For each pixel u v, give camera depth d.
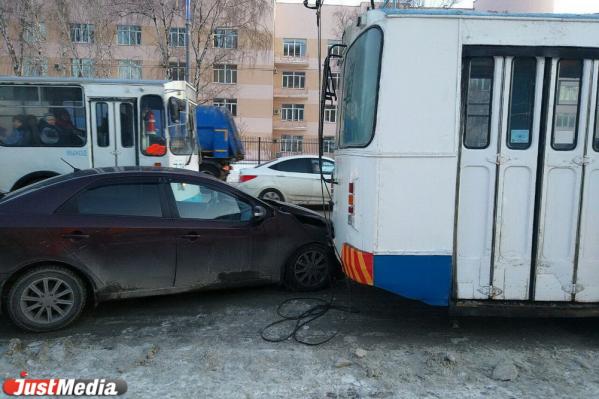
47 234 4.33
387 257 3.93
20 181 9.16
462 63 3.85
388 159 3.87
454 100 3.82
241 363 3.78
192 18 23.97
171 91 9.55
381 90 3.85
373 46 4.01
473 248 3.98
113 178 4.78
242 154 17.73
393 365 3.76
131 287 4.67
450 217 3.90
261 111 40.09
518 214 3.95
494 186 3.93
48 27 22.42
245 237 5.10
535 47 3.80
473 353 4.00
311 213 5.86
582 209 3.94
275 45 43.19
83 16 22.69
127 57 30.44
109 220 4.58
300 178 12.23
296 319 4.71
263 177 12.15
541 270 3.98
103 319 4.71
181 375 3.59
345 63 4.86
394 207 3.89
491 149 3.90
